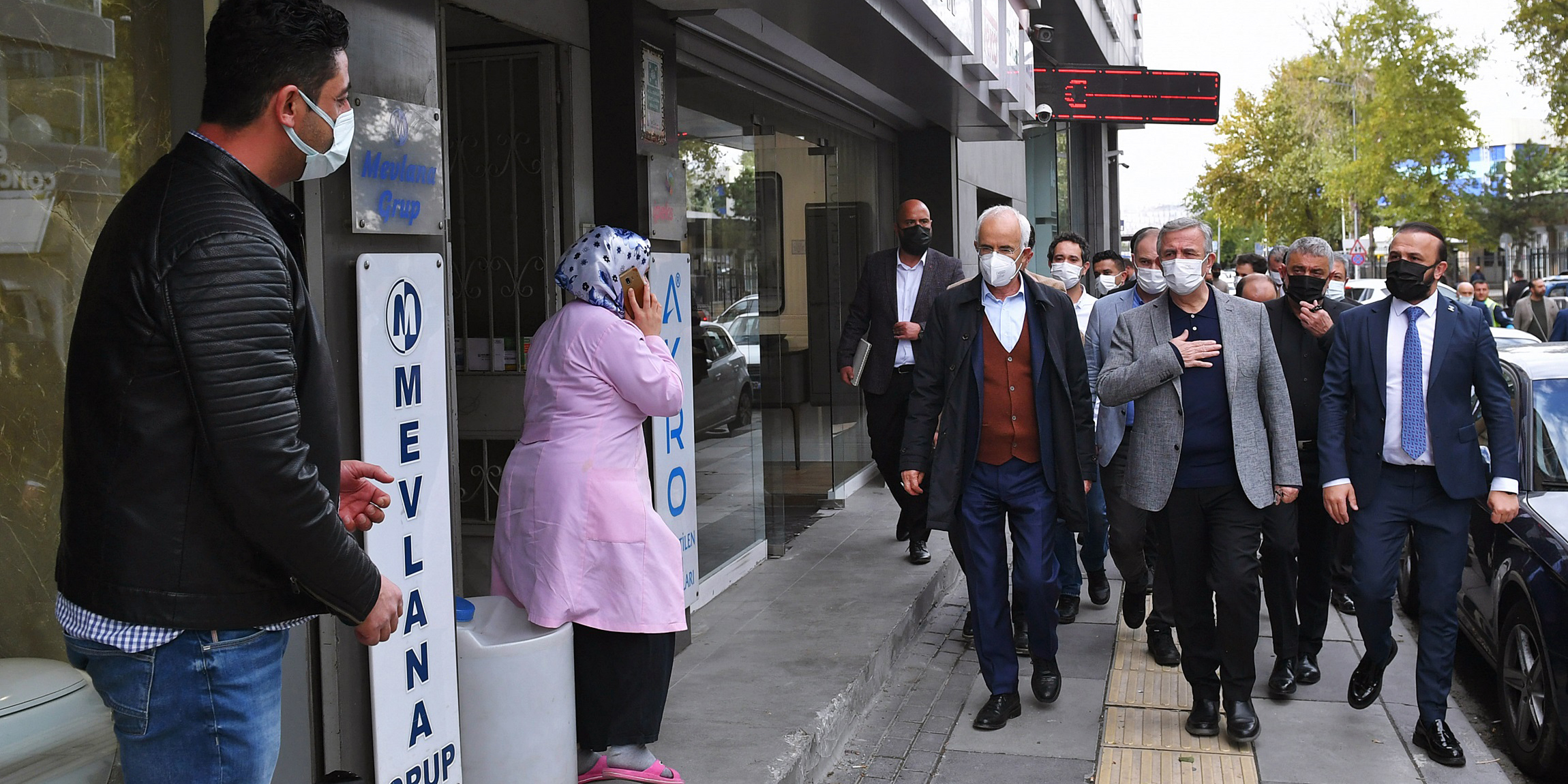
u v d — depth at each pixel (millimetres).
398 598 2150
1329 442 4602
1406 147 37719
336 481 2098
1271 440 4465
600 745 3674
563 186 5070
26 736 2547
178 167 1940
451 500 3967
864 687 4965
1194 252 4422
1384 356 4473
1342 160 40844
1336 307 5469
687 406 5227
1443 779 4312
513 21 4512
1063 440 4672
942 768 4418
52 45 2762
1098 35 14883
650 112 5113
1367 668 4746
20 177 2762
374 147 2969
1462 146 37750
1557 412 5145
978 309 4727
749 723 4332
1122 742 4641
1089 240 21516
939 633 6160
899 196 10250
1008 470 4727
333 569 1947
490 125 5215
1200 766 4398
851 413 9438
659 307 3684
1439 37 37281
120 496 1847
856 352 6898
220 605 1912
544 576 3508
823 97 8250
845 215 9195
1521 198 52125
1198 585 4570
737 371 6719
